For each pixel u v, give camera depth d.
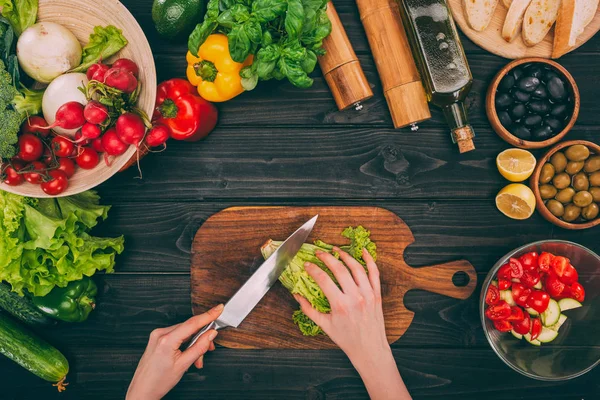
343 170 1.27
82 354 1.28
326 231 1.23
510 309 1.16
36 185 1.08
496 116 1.19
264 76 1.06
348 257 1.15
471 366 1.27
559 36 1.15
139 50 1.07
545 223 1.26
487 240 1.27
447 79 1.12
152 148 1.25
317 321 1.14
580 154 1.15
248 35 0.98
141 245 1.27
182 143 1.26
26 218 1.12
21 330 1.22
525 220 1.27
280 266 1.17
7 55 1.06
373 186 1.27
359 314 1.13
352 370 1.27
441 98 1.14
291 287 1.19
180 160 1.26
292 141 1.27
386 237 1.23
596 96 1.25
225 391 1.28
